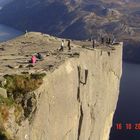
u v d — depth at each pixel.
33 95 37.97
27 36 72.31
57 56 52.59
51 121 41.50
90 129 57.47
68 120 47.09
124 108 167.38
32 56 49.34
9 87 38.16
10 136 33.91
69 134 48.06
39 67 45.06
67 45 64.06
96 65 58.88
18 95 37.84
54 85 42.59
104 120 65.56
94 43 70.25
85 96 52.97
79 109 51.34
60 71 45.03
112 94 69.50
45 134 39.91
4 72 41.81
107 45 72.75
